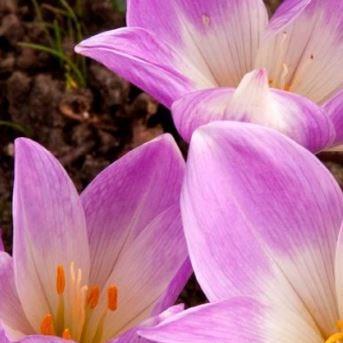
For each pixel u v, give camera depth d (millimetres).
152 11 532
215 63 543
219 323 445
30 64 661
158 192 496
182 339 435
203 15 542
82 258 493
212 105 488
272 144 454
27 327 488
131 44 503
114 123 646
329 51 540
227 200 456
